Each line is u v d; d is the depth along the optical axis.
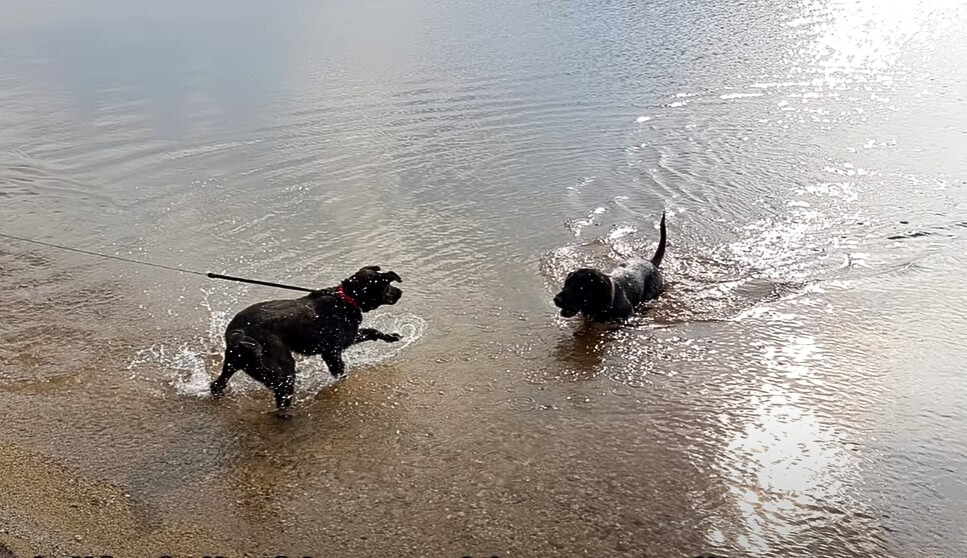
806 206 11.48
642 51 20.50
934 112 15.05
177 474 6.44
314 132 15.55
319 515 5.93
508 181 13.05
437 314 9.08
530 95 17.41
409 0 29.00
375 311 9.12
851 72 18.03
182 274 10.17
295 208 12.19
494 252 10.59
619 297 8.71
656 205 11.87
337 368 7.83
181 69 20.25
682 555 5.46
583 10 25.53
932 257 9.77
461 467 6.45
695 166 13.27
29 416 7.25
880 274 9.49
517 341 8.48
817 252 10.16
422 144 14.82
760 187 12.26
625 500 6.01
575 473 6.34
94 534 5.71
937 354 7.79
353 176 13.42
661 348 8.25
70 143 15.11
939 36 20.38
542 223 11.45
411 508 5.98
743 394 7.35
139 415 7.29
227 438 6.93
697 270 9.95
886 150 13.35
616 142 14.55
